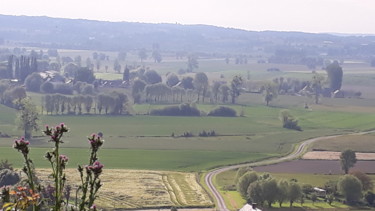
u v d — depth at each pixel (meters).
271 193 163.50
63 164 23.73
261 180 166.75
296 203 170.88
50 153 23.64
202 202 163.75
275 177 183.75
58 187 23.61
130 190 172.50
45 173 173.88
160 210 154.62
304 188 178.75
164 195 169.50
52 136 23.55
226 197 171.62
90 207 23.48
